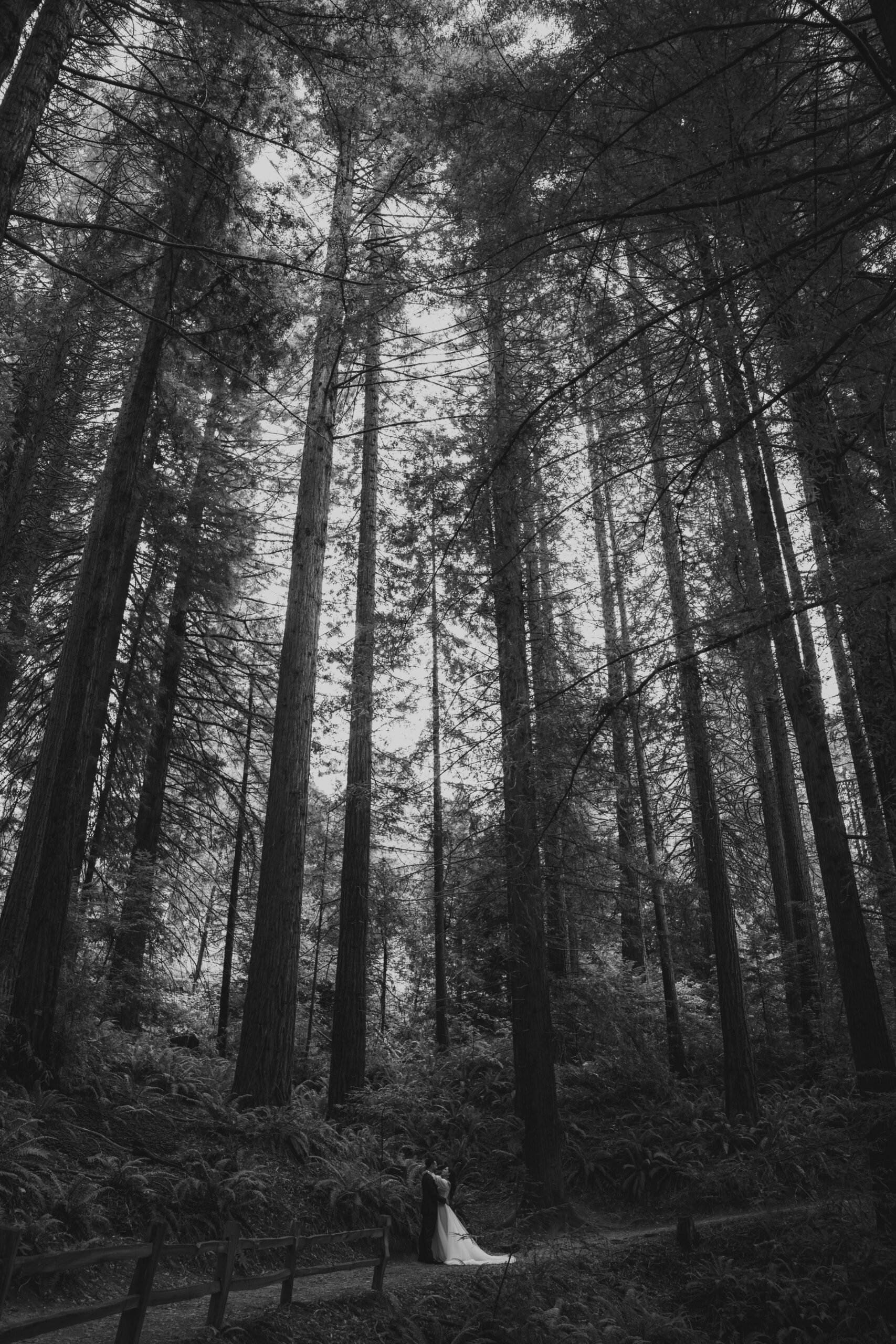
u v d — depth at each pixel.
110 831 16.97
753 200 4.52
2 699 15.59
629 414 5.86
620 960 20.34
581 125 4.86
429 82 7.75
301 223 10.38
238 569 19.52
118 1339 4.55
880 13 3.85
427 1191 10.09
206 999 21.91
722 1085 16.69
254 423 16.59
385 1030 22.23
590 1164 13.81
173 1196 8.01
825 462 5.91
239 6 7.63
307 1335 6.35
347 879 14.99
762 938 19.77
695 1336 8.00
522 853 8.77
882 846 8.25
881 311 4.50
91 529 11.08
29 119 6.03
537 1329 7.45
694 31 4.13
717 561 6.69
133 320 14.67
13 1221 6.43
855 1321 6.96
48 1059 9.08
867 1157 7.55
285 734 12.61
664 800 17.12
